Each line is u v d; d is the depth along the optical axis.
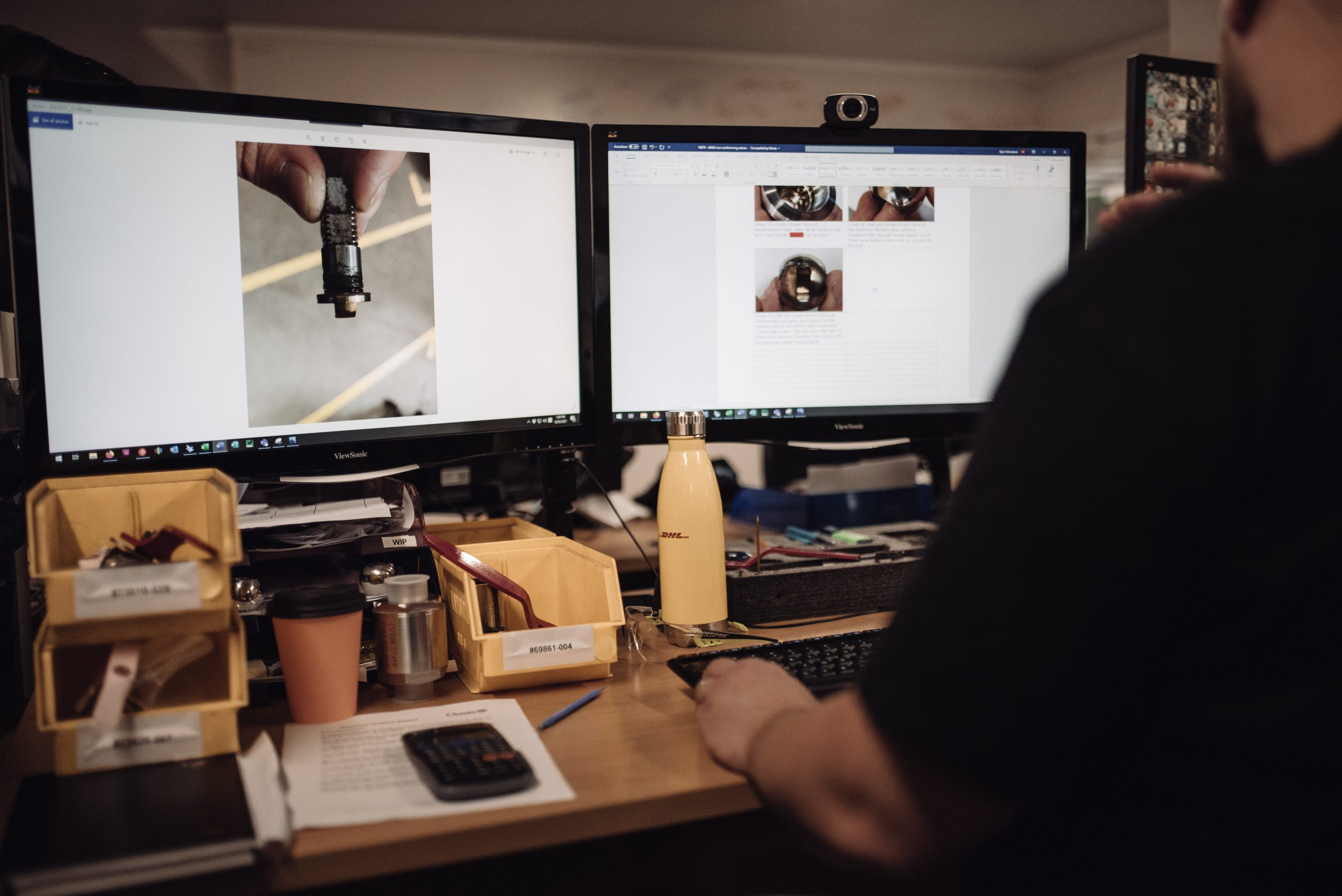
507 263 1.02
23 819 0.57
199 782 0.63
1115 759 0.45
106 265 0.82
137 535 0.77
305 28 3.79
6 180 0.78
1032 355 0.42
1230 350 0.37
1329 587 0.37
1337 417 0.36
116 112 0.81
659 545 0.99
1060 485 0.38
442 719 0.77
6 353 0.88
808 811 0.49
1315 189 0.37
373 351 0.95
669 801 0.62
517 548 0.98
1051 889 0.46
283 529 0.92
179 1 3.44
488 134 1.00
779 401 1.14
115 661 0.64
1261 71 0.45
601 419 1.09
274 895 0.55
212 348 0.87
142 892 0.53
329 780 0.65
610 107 4.27
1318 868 0.39
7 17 3.48
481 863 0.86
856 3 3.78
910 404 1.17
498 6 3.61
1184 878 0.41
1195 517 0.37
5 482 0.86
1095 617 0.38
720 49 4.36
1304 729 0.39
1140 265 0.40
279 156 0.89
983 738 0.39
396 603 0.82
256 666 0.83
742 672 0.71
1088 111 4.73
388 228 0.95
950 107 4.89
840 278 1.14
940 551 0.42
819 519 1.36
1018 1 3.85
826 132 1.12
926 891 0.86
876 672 0.43
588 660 0.85
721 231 1.11
